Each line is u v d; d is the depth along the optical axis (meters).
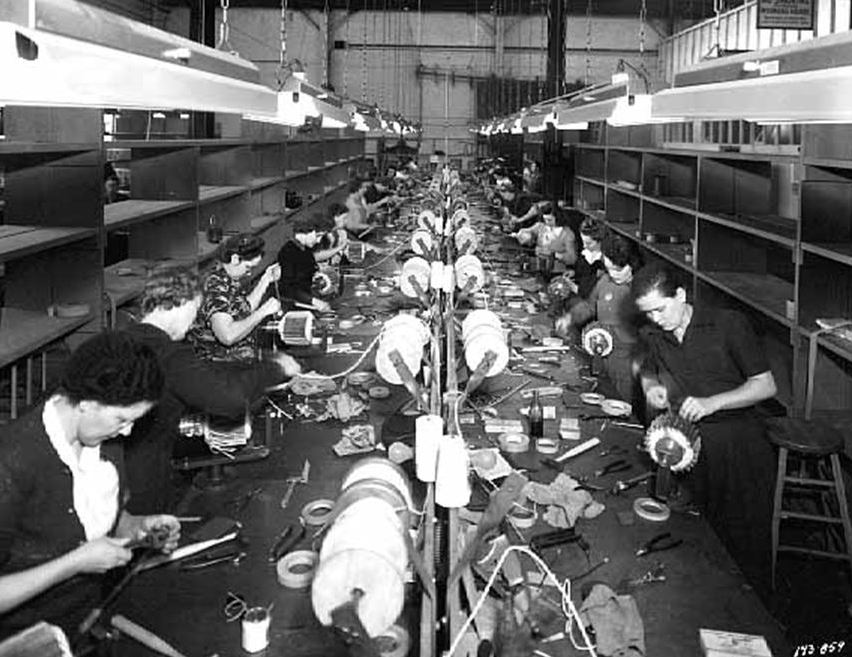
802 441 3.26
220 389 2.53
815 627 3.24
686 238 6.83
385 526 1.44
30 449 1.77
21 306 3.93
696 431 2.71
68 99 1.53
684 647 1.86
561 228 6.94
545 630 1.58
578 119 4.57
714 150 5.50
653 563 2.22
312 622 1.92
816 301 4.05
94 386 1.67
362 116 6.95
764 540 3.34
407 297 4.63
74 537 1.85
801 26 6.74
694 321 3.30
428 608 1.55
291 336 3.69
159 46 1.96
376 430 3.14
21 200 3.88
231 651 1.82
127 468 2.39
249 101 2.68
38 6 1.42
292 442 3.03
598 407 3.54
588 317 4.88
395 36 17.36
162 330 2.56
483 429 3.22
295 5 16.61
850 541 3.38
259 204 7.99
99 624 1.86
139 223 5.00
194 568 2.14
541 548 2.28
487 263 6.93
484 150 17.41
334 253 6.52
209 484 2.67
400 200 10.97
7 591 1.69
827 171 3.98
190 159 5.33
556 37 9.44
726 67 2.43
